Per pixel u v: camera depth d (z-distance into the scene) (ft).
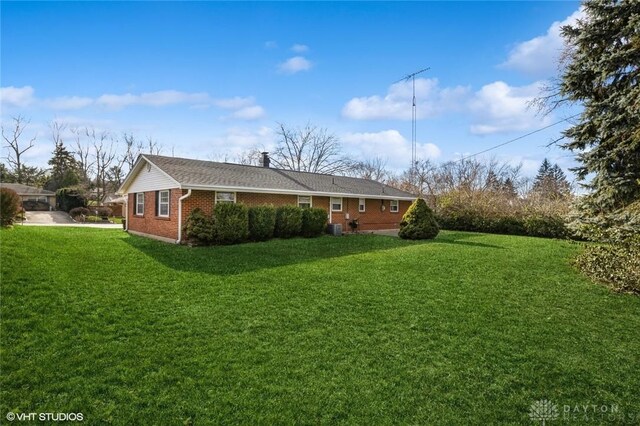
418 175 113.91
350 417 9.86
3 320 14.93
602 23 25.73
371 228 67.77
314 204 55.67
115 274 23.27
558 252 36.68
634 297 21.30
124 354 12.87
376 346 14.26
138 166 48.96
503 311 18.58
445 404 10.62
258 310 17.90
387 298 20.27
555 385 11.80
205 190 41.50
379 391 11.14
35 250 26.32
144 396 10.43
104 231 50.29
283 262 29.53
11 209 37.88
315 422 9.61
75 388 10.68
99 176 136.87
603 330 16.42
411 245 41.45
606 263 24.97
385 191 72.74
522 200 70.69
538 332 16.02
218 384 11.19
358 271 26.66
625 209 24.30
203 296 19.83
